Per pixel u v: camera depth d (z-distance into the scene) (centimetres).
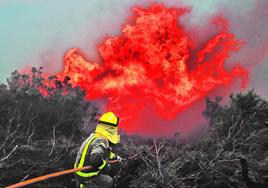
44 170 730
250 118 809
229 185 668
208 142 802
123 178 688
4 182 662
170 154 764
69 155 816
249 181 645
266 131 797
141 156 698
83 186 443
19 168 729
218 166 712
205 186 679
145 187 656
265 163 689
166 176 669
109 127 455
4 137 879
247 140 782
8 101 966
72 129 1037
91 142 446
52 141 902
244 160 641
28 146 843
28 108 974
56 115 1021
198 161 723
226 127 857
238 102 877
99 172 444
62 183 692
